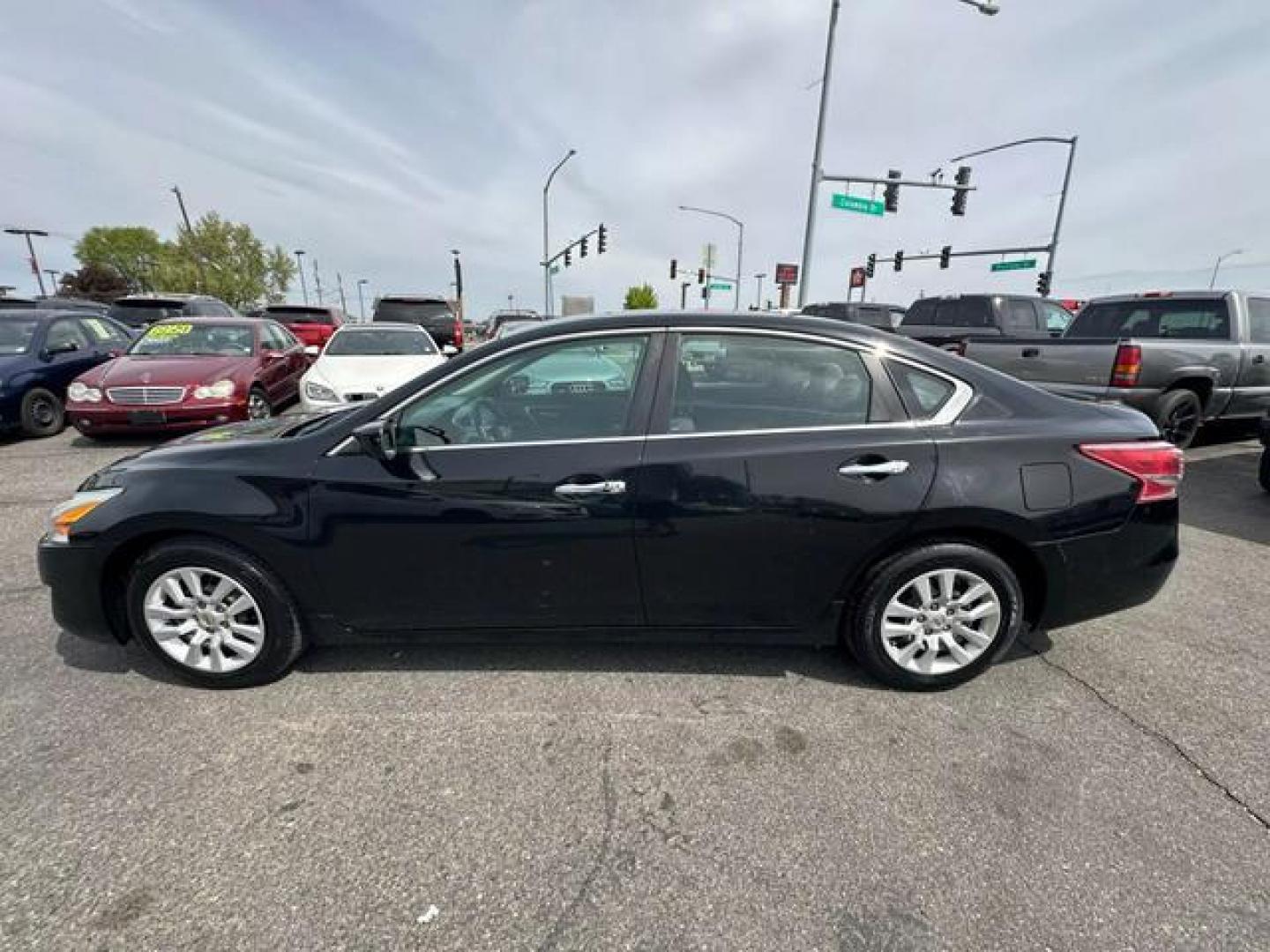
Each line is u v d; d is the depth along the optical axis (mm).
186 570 2492
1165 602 3420
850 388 2479
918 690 2588
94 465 6133
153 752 2223
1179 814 1983
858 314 14828
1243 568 3893
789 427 2434
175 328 7914
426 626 2557
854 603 2553
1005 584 2500
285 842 1866
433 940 1590
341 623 2559
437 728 2361
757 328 2500
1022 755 2238
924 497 2377
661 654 2832
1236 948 1573
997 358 6738
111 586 2557
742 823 1947
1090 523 2447
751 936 1604
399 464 2395
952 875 1772
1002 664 2812
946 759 2221
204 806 1991
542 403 2498
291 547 2430
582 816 1971
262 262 61781
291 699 2523
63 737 2289
